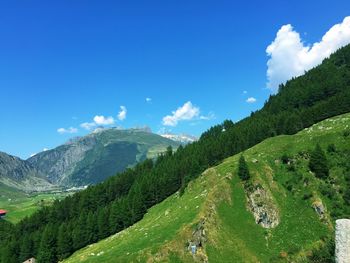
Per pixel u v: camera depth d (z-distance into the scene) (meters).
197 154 186.62
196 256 92.88
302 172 120.94
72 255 161.12
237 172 120.31
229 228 102.75
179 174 174.00
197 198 117.06
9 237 199.12
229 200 111.38
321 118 172.75
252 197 112.50
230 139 186.75
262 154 132.75
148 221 138.00
